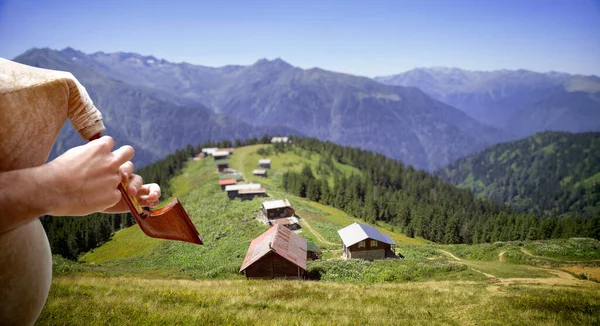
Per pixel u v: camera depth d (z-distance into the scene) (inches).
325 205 4810.5
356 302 729.0
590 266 1596.9
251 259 1640.0
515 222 4758.9
